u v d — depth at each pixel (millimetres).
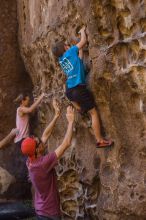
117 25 5633
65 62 5961
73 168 7000
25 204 9133
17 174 9508
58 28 7117
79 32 6418
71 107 6203
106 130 6160
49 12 7551
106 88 5863
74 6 6422
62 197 7223
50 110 8023
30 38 8719
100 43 5859
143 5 5254
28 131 8859
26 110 8578
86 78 6066
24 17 9141
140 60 5430
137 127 5758
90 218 6688
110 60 5707
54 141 7730
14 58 9648
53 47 6168
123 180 5957
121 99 5785
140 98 5613
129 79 5590
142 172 5762
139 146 5770
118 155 6039
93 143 6578
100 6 5699
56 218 5832
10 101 9625
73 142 6988
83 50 6246
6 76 9609
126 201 5844
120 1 5488
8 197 9422
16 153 9555
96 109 6125
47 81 7996
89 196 6629
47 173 5789
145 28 5348
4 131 9602
